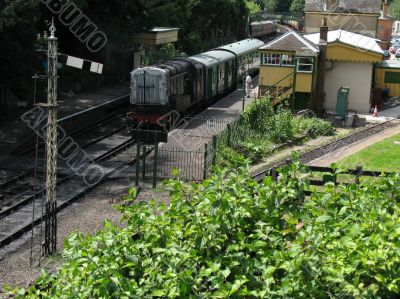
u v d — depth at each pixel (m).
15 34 32.81
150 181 26.66
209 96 42.62
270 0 124.25
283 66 41.03
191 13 62.44
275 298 10.29
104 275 10.52
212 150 28.22
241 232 11.48
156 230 11.62
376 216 12.00
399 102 46.84
